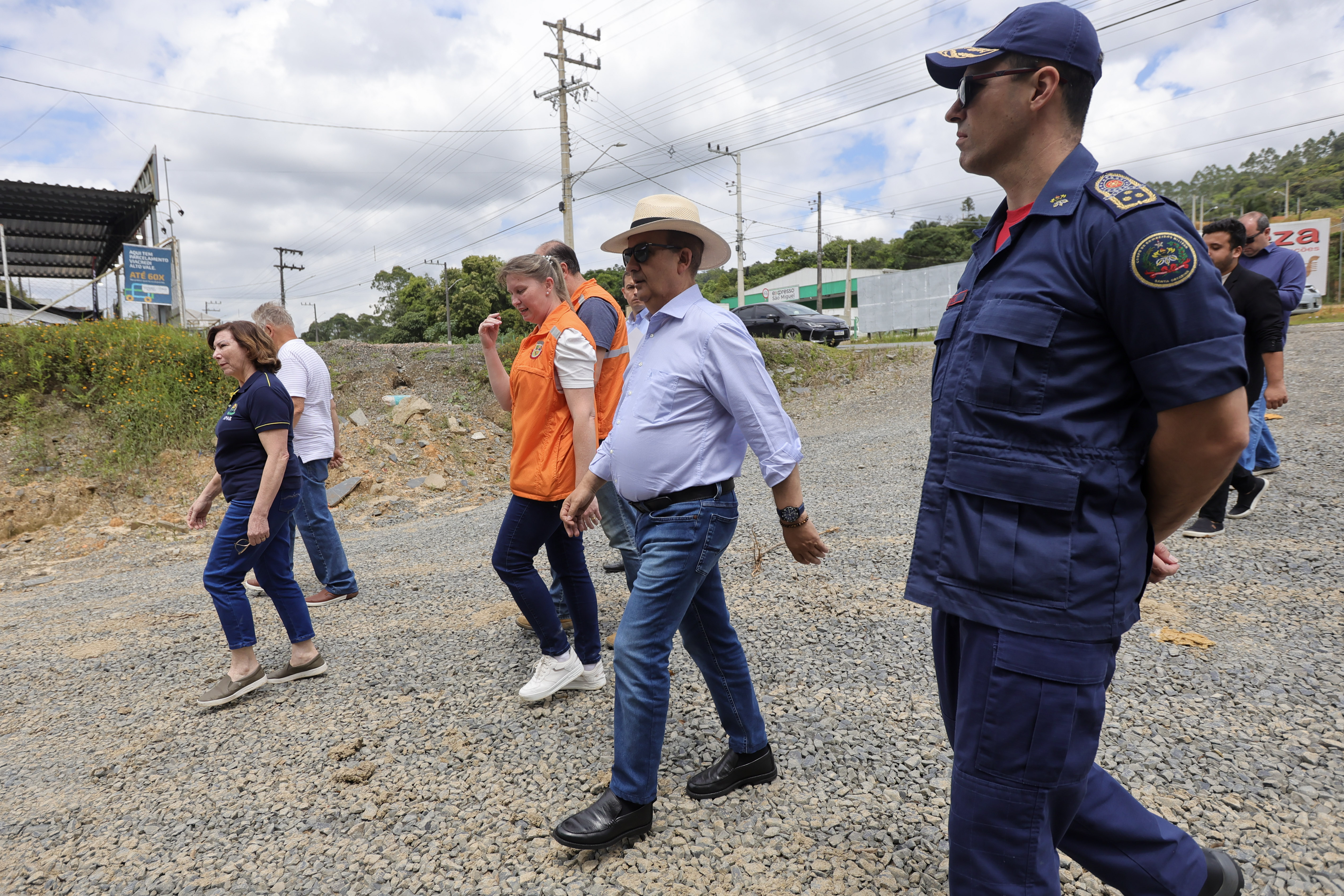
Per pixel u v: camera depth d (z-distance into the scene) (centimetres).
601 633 380
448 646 379
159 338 1045
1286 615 317
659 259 205
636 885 192
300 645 346
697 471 201
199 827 233
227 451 323
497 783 246
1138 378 118
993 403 129
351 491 905
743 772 229
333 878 204
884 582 411
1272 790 206
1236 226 424
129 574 641
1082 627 123
